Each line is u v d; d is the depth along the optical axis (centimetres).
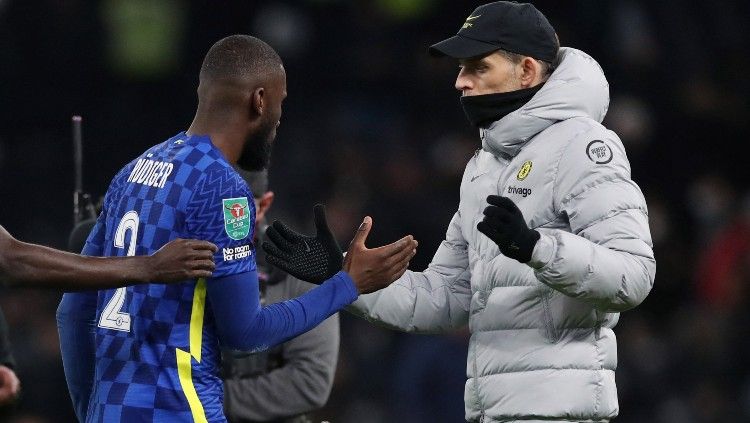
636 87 4556
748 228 4194
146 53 4394
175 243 1415
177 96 4416
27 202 4172
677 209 4378
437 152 4353
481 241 1670
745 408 3797
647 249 1565
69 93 4353
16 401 1836
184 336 1480
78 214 1914
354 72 4578
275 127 1571
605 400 1622
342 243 3925
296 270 1573
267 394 1944
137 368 1477
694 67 4634
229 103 1531
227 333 1485
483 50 1639
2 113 4309
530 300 1608
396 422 3588
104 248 1549
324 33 4612
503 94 1650
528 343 1611
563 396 1595
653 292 4056
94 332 1537
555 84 1633
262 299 1936
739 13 4725
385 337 3784
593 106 1652
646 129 4466
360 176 4197
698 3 4716
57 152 4238
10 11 4319
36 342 3556
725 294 4119
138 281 1407
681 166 4444
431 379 3497
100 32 4397
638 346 3800
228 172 1489
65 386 3519
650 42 4644
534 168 1619
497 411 1631
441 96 4562
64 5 4359
